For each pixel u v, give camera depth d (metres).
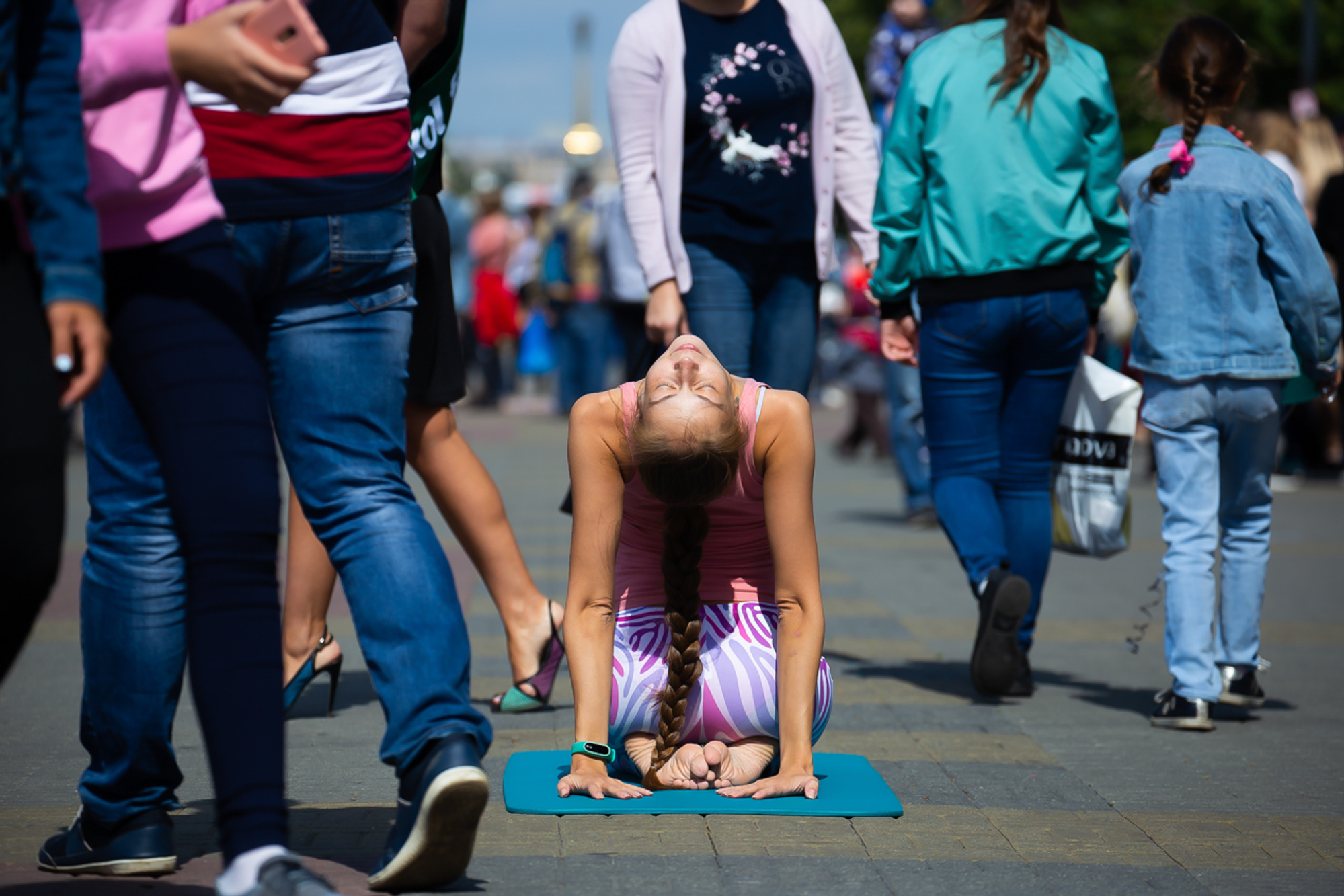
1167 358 8.43
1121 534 9.12
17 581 4.24
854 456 26.56
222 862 5.23
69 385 4.31
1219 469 8.79
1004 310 8.94
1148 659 10.44
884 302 9.52
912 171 9.12
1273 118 17.41
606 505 6.36
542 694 8.20
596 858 5.59
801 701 6.43
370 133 5.07
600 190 37.19
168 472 4.54
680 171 8.88
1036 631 11.44
